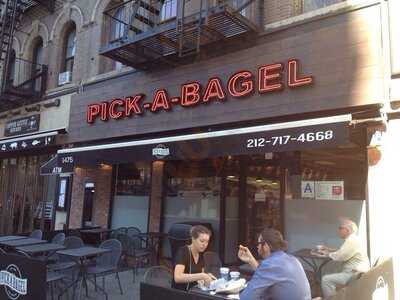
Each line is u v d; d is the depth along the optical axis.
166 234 9.97
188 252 4.90
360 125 6.84
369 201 6.77
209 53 9.11
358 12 7.16
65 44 13.98
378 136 6.71
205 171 10.00
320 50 7.46
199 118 9.06
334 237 7.45
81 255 6.42
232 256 9.41
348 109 7.16
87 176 12.29
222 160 9.76
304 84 7.49
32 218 13.71
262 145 6.96
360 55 7.00
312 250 6.90
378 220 6.63
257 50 8.32
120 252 7.26
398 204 6.47
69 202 12.46
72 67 13.57
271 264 3.70
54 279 6.41
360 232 7.09
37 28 14.86
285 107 7.75
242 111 8.35
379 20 6.92
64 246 7.58
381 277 5.25
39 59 14.98
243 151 7.16
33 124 13.69
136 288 7.80
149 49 9.48
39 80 14.17
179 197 10.37
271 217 8.76
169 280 5.12
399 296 6.21
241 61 8.54
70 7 13.61
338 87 7.16
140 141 8.84
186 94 9.29
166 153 8.27
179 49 8.55
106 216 11.70
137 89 10.52
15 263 5.58
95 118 11.41
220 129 8.90
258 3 8.63
